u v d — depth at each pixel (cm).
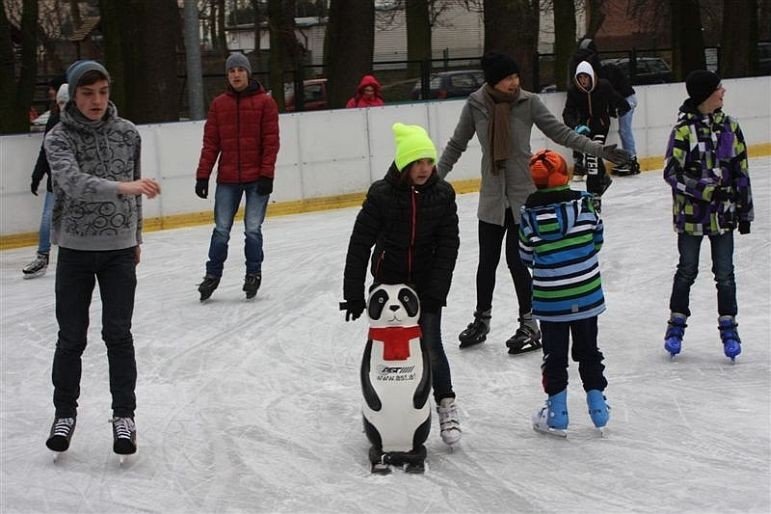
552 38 3716
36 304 841
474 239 1052
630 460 462
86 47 3138
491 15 1889
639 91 1541
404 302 448
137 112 1650
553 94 1518
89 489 449
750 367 596
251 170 802
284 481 451
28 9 1677
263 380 612
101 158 451
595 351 489
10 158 1109
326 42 2172
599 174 1080
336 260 975
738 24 2286
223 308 800
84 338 474
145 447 500
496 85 617
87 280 469
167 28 1639
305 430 520
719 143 578
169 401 574
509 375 601
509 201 627
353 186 1345
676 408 530
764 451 469
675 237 1007
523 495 427
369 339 462
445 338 689
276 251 1036
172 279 919
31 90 1698
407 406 447
